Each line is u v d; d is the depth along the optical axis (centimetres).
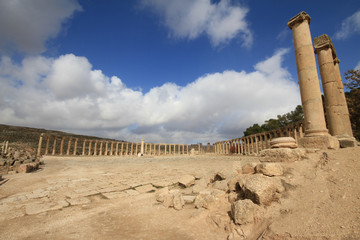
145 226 496
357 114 2003
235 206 450
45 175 1248
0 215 568
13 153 2173
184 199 683
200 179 1073
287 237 350
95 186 953
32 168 1426
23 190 873
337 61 1305
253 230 408
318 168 601
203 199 605
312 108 859
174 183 1033
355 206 378
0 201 706
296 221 387
